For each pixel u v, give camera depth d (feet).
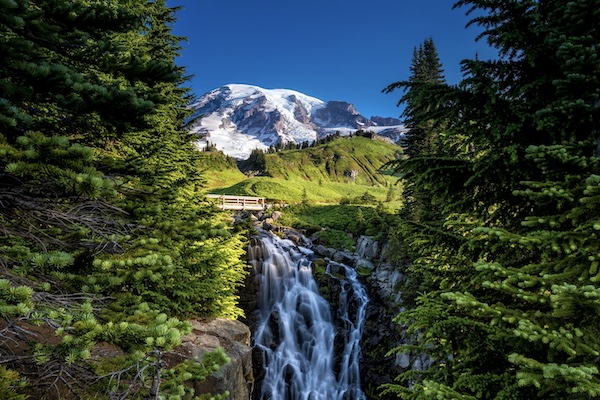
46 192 11.87
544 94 15.72
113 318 12.23
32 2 12.78
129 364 13.07
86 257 13.65
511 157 13.88
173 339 11.35
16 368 12.04
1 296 9.57
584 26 12.50
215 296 35.86
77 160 10.77
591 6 11.83
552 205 15.44
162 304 26.03
